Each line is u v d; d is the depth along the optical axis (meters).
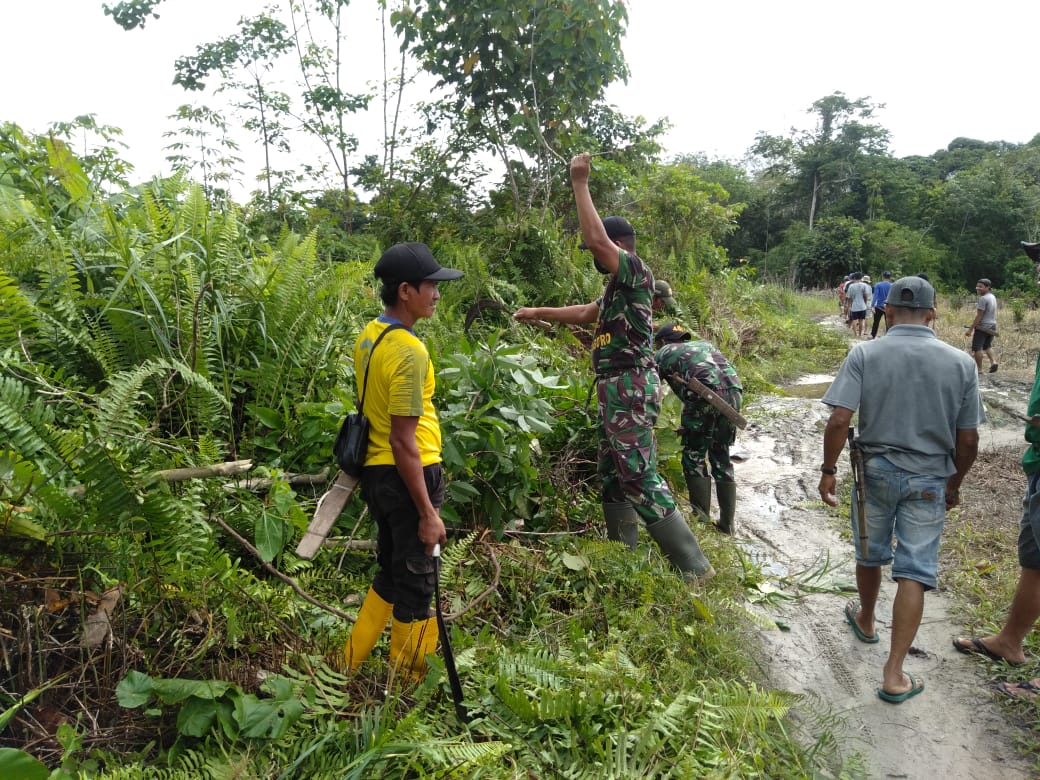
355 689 2.46
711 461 4.64
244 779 1.92
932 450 3.12
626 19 8.77
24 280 3.57
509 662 2.61
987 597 3.82
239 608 2.53
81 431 2.48
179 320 3.49
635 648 3.04
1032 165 48.72
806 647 3.52
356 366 2.55
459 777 2.09
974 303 23.88
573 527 4.22
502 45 8.77
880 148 56.16
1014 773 2.68
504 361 3.93
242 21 9.66
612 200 12.60
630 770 2.24
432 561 2.50
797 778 2.49
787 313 18.12
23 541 2.19
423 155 9.77
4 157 4.32
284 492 2.92
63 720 2.11
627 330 3.71
